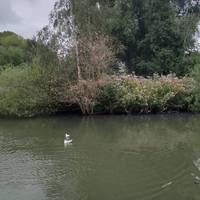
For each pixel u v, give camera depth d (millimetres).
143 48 53750
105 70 42312
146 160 20812
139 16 55562
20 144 25375
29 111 39281
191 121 35156
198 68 43875
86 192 16062
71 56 41500
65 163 20484
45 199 15352
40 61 41375
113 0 57188
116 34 53781
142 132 29531
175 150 23031
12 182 17453
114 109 41469
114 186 16672
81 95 39844
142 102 40531
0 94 38562
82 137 27703
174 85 41688
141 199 15094
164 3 53469
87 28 42250
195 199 14969
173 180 17281
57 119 37469
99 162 20578
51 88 40469
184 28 53000
